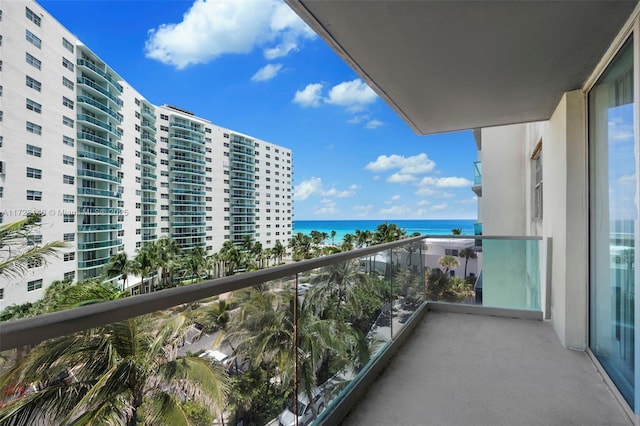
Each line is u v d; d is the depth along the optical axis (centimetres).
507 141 727
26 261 777
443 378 212
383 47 196
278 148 5922
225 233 4853
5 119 1978
